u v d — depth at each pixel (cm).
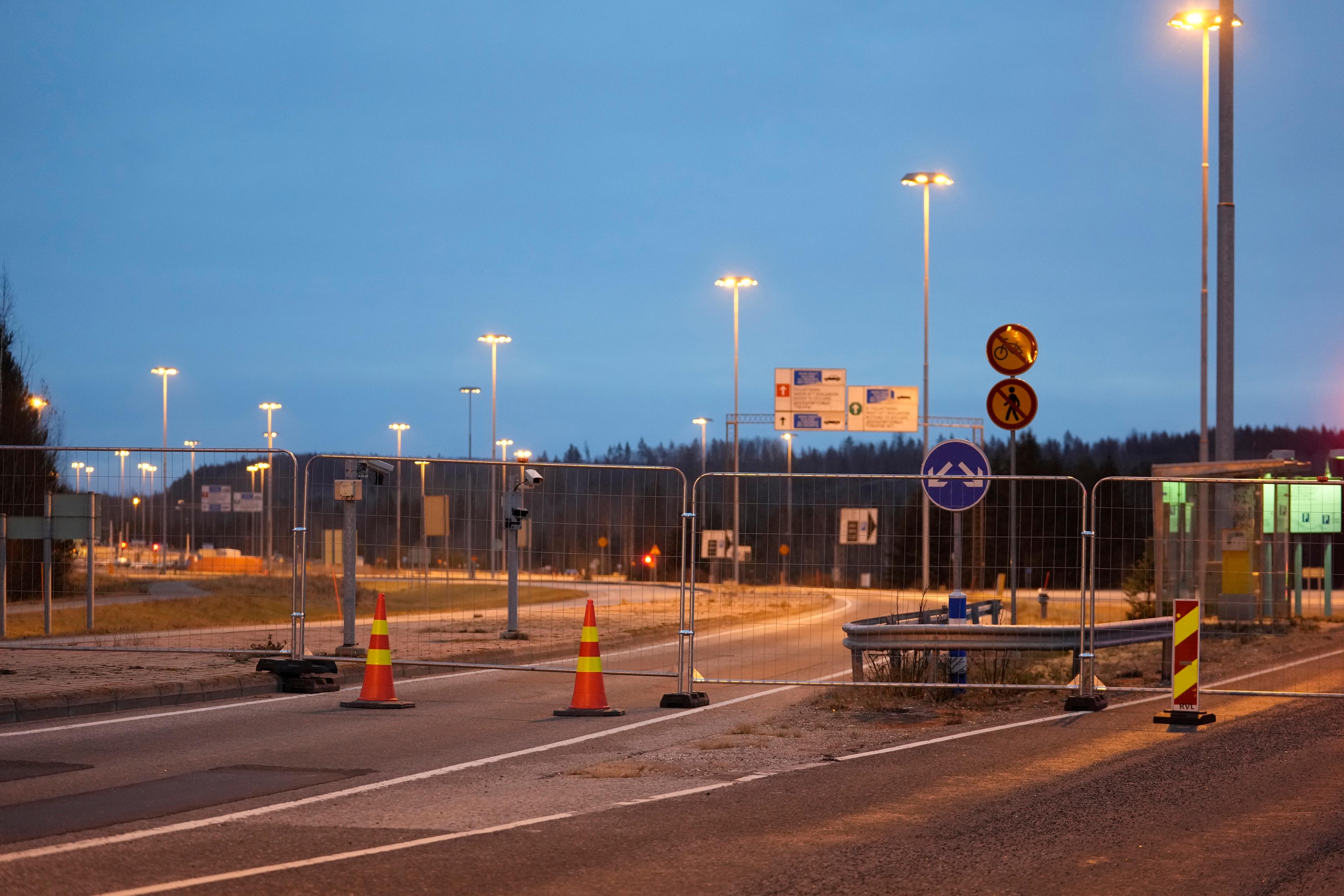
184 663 1623
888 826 786
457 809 831
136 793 874
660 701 1459
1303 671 1742
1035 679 1608
